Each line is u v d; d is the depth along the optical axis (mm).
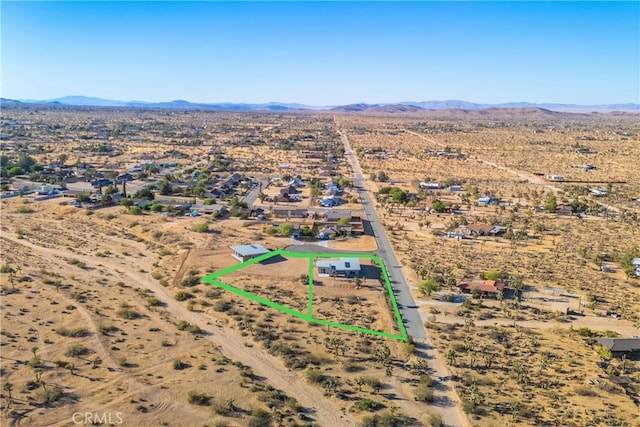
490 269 94312
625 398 54656
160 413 49188
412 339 66688
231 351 62594
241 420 48688
